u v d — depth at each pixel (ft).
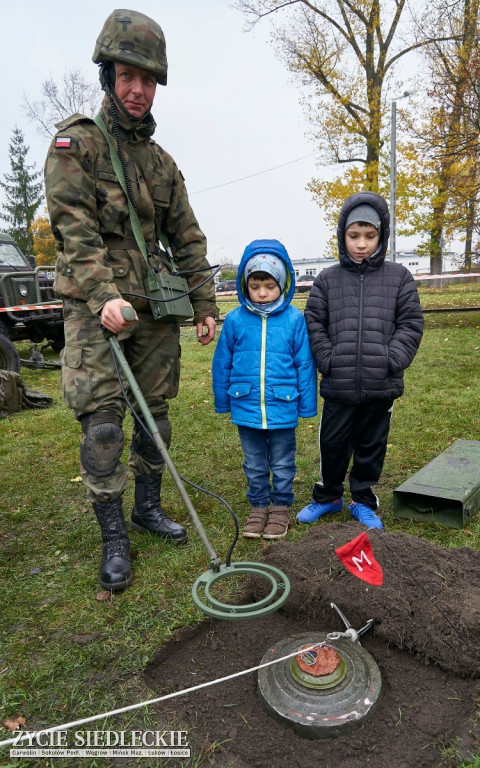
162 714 5.34
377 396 8.25
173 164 8.27
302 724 4.99
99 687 5.67
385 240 8.41
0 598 7.31
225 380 9.02
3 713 5.41
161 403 8.40
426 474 9.42
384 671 5.73
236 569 5.53
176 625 6.51
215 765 4.75
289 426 8.61
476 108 34.40
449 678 5.63
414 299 8.36
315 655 5.56
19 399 17.97
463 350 23.48
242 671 5.53
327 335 8.63
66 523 9.50
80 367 7.27
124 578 7.30
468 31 42.86
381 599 6.18
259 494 9.04
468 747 4.76
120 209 7.41
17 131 137.49
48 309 27.12
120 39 6.98
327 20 63.00
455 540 8.13
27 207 139.44
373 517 8.71
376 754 4.82
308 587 6.55
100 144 7.29
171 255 8.51
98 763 4.84
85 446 7.35
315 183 67.15
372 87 64.39
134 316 6.66
